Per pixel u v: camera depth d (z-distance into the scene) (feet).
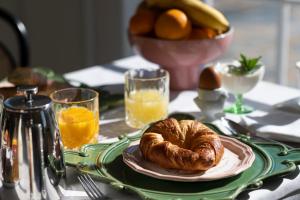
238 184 3.01
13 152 2.90
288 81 7.92
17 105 2.90
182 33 4.45
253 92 4.72
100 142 3.68
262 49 8.61
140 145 3.27
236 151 3.34
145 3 4.77
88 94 3.80
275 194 3.05
